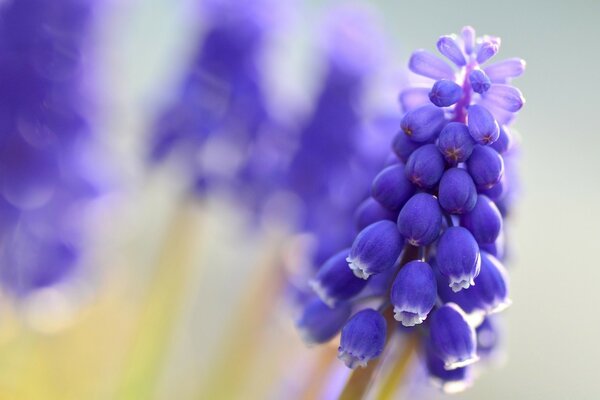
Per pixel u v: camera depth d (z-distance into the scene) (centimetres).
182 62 26
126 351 25
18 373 25
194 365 28
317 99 25
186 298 25
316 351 23
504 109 18
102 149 26
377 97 25
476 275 17
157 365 25
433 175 17
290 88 29
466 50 18
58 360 26
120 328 27
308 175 25
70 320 26
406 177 18
